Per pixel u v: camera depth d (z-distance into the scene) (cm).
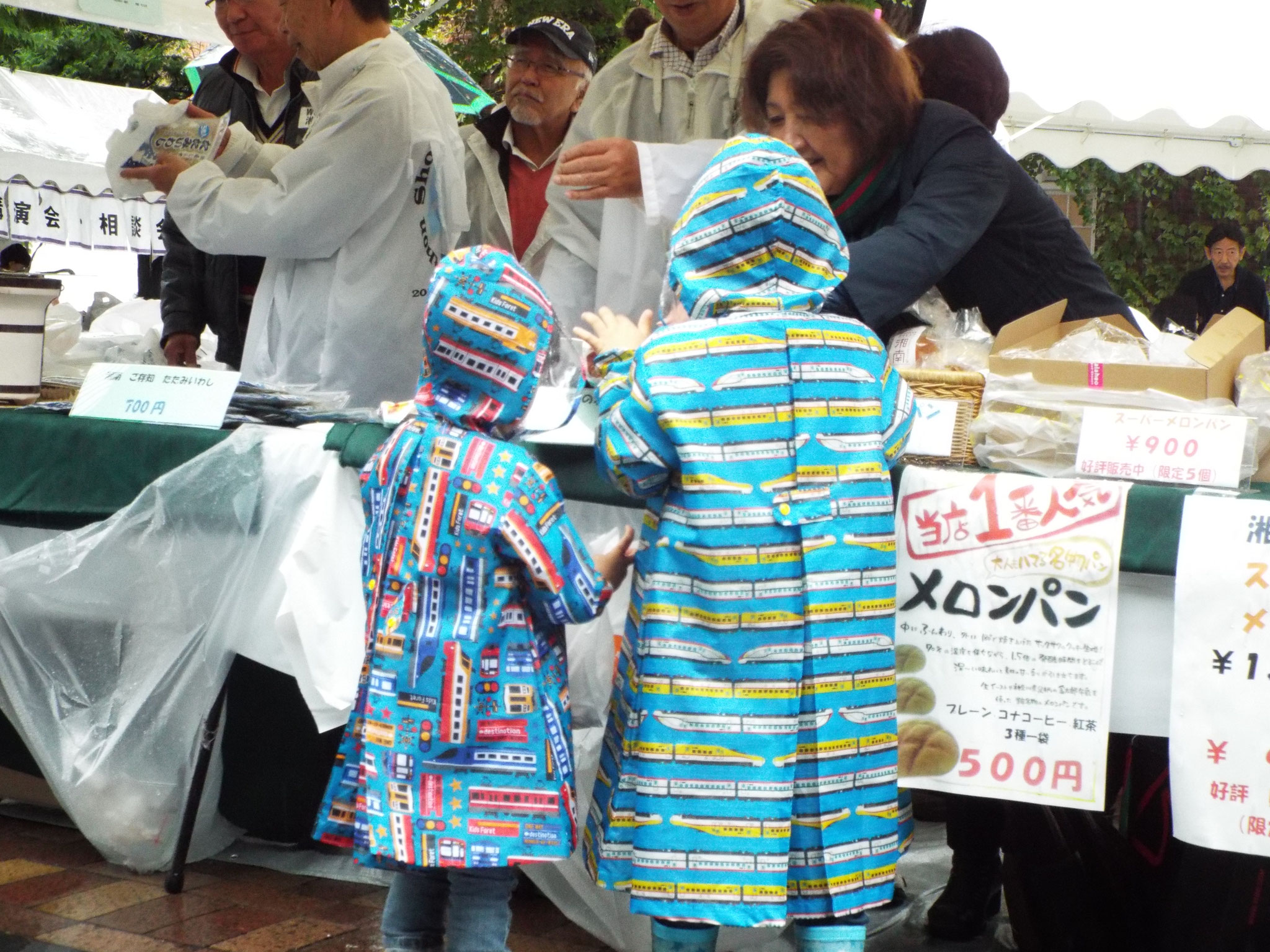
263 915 272
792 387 197
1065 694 206
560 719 210
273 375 360
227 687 281
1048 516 207
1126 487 204
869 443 201
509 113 424
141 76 1164
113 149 339
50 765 283
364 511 224
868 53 253
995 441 227
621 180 286
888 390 209
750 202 200
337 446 253
